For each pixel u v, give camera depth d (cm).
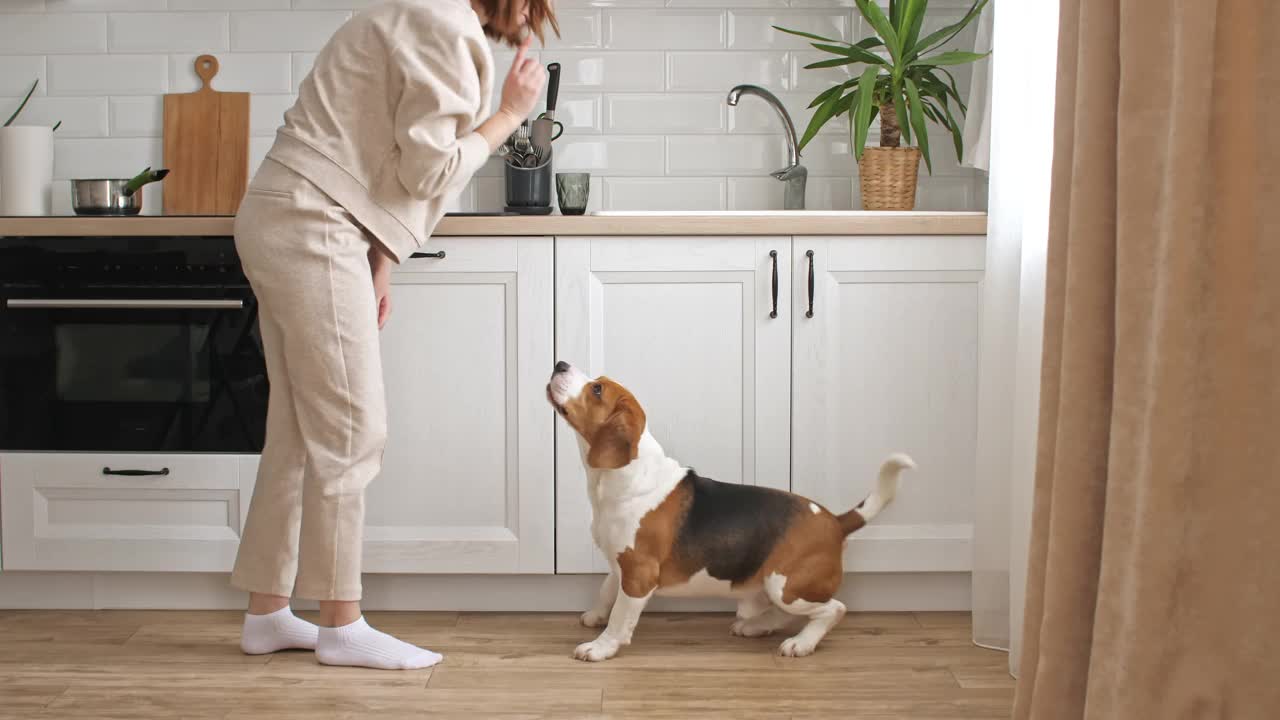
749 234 235
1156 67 123
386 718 185
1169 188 118
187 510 242
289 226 200
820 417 239
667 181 294
